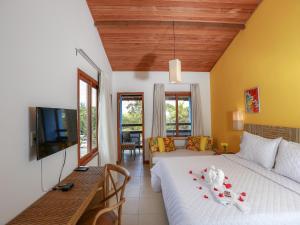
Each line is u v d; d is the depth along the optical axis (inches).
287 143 90.9
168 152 179.8
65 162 84.2
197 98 206.8
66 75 86.5
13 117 52.2
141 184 144.0
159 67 198.5
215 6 125.4
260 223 52.5
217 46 167.0
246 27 139.2
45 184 68.0
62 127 74.5
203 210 57.2
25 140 57.2
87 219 63.3
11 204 50.8
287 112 102.0
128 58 180.4
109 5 121.1
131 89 205.9
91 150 132.6
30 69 60.0
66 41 86.7
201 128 205.2
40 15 65.8
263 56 120.5
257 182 78.4
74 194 64.7
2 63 48.4
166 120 213.5
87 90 129.1
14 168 52.3
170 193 76.4
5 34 49.6
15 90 53.1
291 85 99.1
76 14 99.3
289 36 99.7
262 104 122.0
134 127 247.6
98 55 143.5
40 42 65.7
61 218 49.9
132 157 230.7
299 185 74.2
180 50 170.9
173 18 134.4
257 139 110.9
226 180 80.8
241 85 146.4
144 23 134.6
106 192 84.0
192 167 102.4
